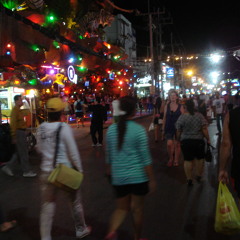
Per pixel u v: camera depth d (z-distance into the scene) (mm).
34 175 7742
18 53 10773
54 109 3990
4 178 7637
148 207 5395
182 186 6629
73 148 3965
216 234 4277
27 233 4473
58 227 4633
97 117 12414
